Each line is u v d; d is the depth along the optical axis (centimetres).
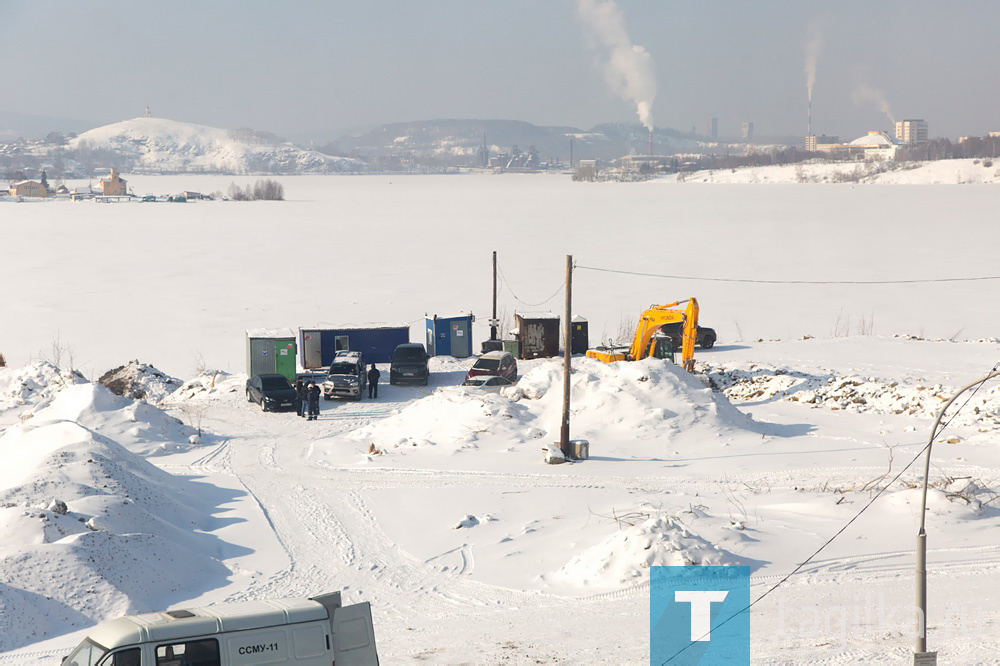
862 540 2492
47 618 1986
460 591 2267
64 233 19412
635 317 8681
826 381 4862
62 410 4259
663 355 5316
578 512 2858
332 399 5212
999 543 2450
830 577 2219
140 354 7369
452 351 6519
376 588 2300
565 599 2166
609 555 2323
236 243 16875
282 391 4969
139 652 1305
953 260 12800
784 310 8994
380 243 16762
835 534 2548
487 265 13088
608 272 12125
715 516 2708
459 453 3688
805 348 6134
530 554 2500
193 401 5256
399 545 2652
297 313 9188
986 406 3997
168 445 3975
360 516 2941
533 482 3253
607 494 3059
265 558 2550
